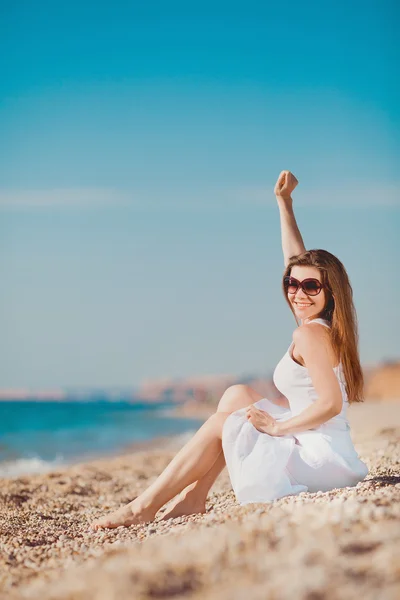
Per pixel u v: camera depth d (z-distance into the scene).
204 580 2.38
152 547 2.95
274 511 3.29
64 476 7.80
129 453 14.46
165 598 2.27
